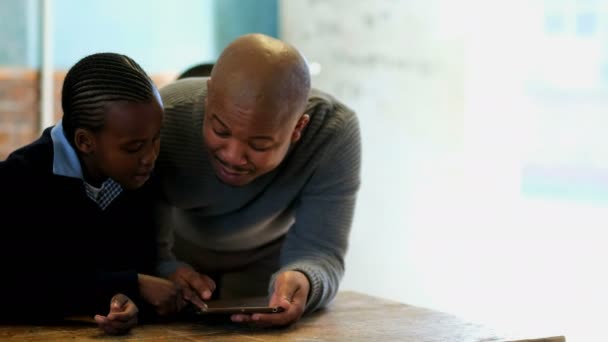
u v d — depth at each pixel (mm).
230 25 3938
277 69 1482
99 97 1472
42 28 3645
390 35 3764
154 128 1501
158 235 1812
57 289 1556
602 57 6242
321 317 1700
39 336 1491
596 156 6262
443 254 3809
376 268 3795
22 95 3654
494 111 3822
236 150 1500
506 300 3988
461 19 3764
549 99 6324
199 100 1717
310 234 1826
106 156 1500
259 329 1578
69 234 1601
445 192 3795
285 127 1515
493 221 3861
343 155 1808
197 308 1625
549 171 6266
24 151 1590
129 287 1596
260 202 1836
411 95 3773
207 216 1902
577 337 3662
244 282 2172
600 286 4355
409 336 1536
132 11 3797
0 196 1550
